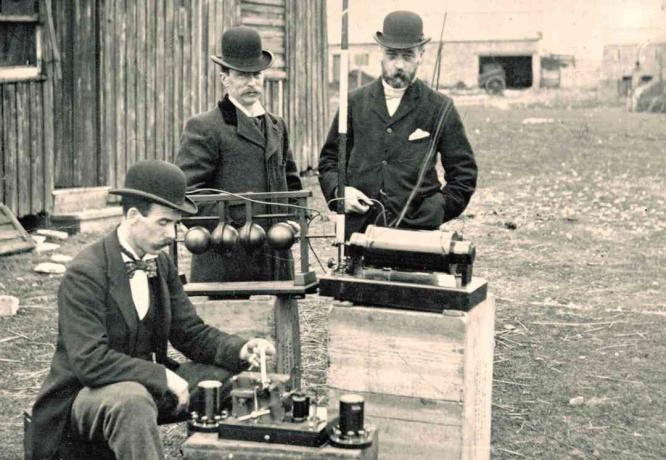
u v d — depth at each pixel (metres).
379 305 4.23
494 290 8.42
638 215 12.31
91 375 3.96
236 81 5.51
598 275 9.05
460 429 4.12
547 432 5.29
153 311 4.27
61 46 11.13
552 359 6.50
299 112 15.22
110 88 11.31
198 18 12.62
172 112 12.22
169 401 4.18
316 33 15.59
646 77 30.58
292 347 5.09
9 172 9.93
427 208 5.52
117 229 4.23
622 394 5.86
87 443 4.06
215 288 4.98
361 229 5.56
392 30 5.48
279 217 5.47
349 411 3.70
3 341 6.66
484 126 24.08
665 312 7.72
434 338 4.11
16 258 9.10
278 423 3.76
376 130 5.59
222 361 4.40
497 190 14.40
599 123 24.86
